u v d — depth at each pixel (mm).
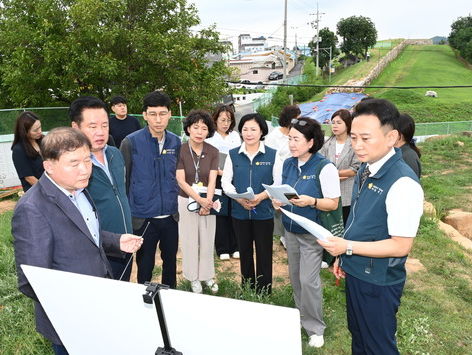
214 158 3455
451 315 3480
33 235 1646
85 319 1474
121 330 1426
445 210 7305
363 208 2006
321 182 2693
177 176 3402
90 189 2420
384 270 1951
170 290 1231
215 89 15758
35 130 4094
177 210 3234
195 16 15203
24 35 13234
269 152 3285
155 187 3051
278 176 3230
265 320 1146
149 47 13648
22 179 4172
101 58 12891
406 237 1838
